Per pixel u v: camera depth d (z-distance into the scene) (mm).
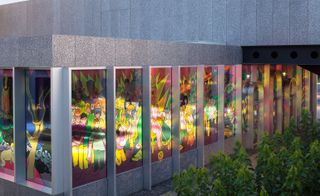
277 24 12703
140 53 9703
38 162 8664
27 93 8750
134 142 9805
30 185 8664
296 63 12844
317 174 5453
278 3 12633
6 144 9422
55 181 8039
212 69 12195
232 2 13352
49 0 17547
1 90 9375
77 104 8289
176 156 10945
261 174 5324
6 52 8719
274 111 15367
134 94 9711
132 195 9641
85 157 8562
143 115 10016
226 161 5246
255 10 13008
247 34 13203
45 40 7875
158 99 10336
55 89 7910
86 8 16281
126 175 9570
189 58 11266
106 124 9047
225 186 4902
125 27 15266
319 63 12500
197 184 4879
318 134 8094
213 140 12461
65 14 16969
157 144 10438
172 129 10969
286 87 16328
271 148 6453
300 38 12359
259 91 14398
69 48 8055
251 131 13969
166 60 10484
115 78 9094
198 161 11852
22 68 8703
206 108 12086
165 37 14492
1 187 9305
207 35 13812
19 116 8789
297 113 17406
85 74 8438
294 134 8016
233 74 13125
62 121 8102
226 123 12914
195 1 13938
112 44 8961
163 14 14453
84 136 8508
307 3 12164
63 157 8172
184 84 11164
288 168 5242
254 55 13562
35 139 8680
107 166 9094
